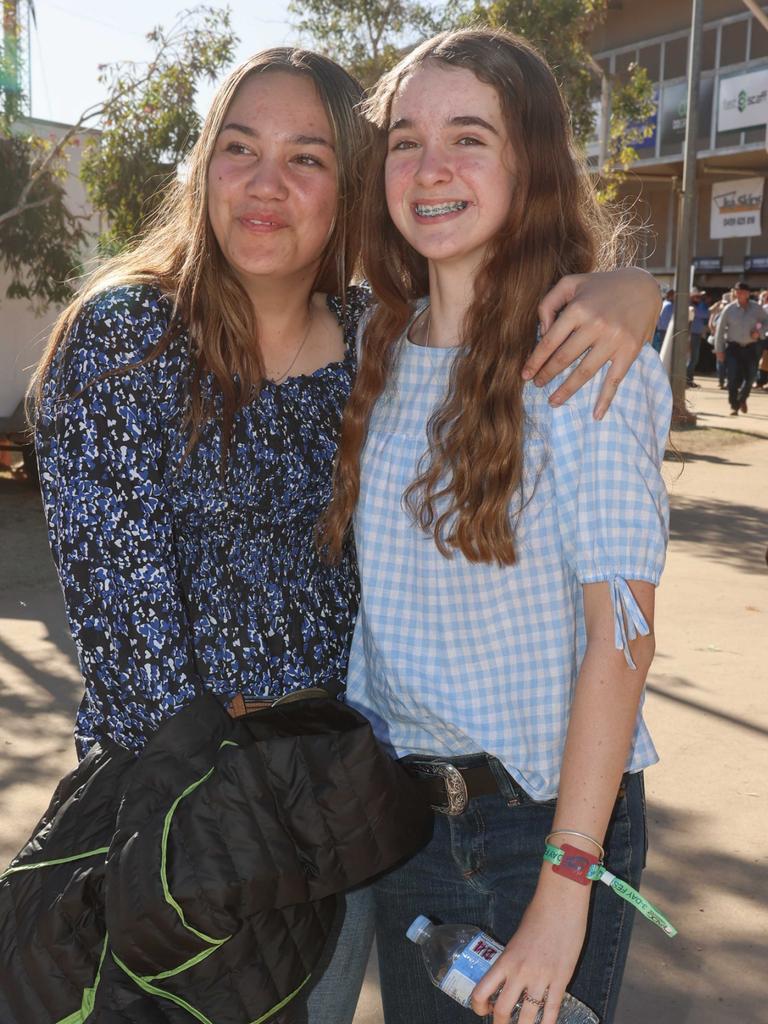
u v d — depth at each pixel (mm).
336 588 1836
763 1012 2760
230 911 1428
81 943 1488
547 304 1615
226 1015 1473
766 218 28875
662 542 1519
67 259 10086
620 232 2082
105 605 1545
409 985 1807
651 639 1516
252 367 1743
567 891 1441
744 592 6812
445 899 1734
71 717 4559
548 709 1633
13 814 3652
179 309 1688
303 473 1761
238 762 1462
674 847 3525
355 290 2025
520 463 1582
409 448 1702
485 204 1662
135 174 9703
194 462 1666
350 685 1834
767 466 12297
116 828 1493
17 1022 1513
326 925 1579
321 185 1775
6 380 10672
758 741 4355
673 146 29094
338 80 1812
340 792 1506
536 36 13211
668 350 15312
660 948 3006
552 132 1691
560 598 1618
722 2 27375
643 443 1550
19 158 9789
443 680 1665
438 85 1663
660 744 4309
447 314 1761
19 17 9648
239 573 1721
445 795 1686
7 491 9961
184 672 1561
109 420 1579
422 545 1665
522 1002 1442
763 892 3287
